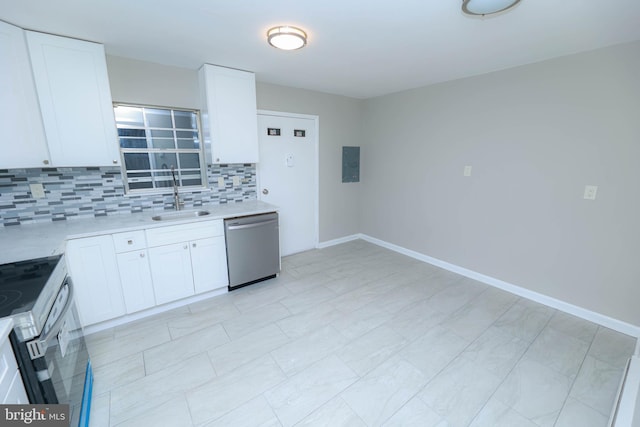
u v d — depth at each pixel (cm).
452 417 157
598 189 235
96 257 216
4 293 122
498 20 180
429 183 367
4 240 188
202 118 299
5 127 190
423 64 271
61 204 242
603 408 162
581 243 248
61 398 122
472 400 168
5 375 96
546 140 260
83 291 213
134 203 276
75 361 149
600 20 179
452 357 203
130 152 271
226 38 213
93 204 256
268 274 319
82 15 177
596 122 231
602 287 239
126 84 258
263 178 366
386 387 177
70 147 216
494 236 308
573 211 250
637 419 112
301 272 349
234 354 205
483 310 264
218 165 323
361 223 484
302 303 276
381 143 426
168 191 294
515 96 276
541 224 271
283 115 367
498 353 207
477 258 327
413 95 372
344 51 238
